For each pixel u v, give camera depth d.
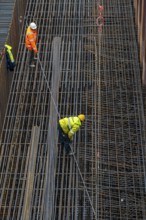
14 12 28.14
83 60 29.06
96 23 31.52
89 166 23.38
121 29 31.25
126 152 24.28
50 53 29.42
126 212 21.66
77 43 30.19
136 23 31.56
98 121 25.53
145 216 21.56
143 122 25.58
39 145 24.20
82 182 22.58
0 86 24.20
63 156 23.59
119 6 32.91
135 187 22.70
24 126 25.45
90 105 26.39
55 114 25.25
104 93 27.31
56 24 31.56
